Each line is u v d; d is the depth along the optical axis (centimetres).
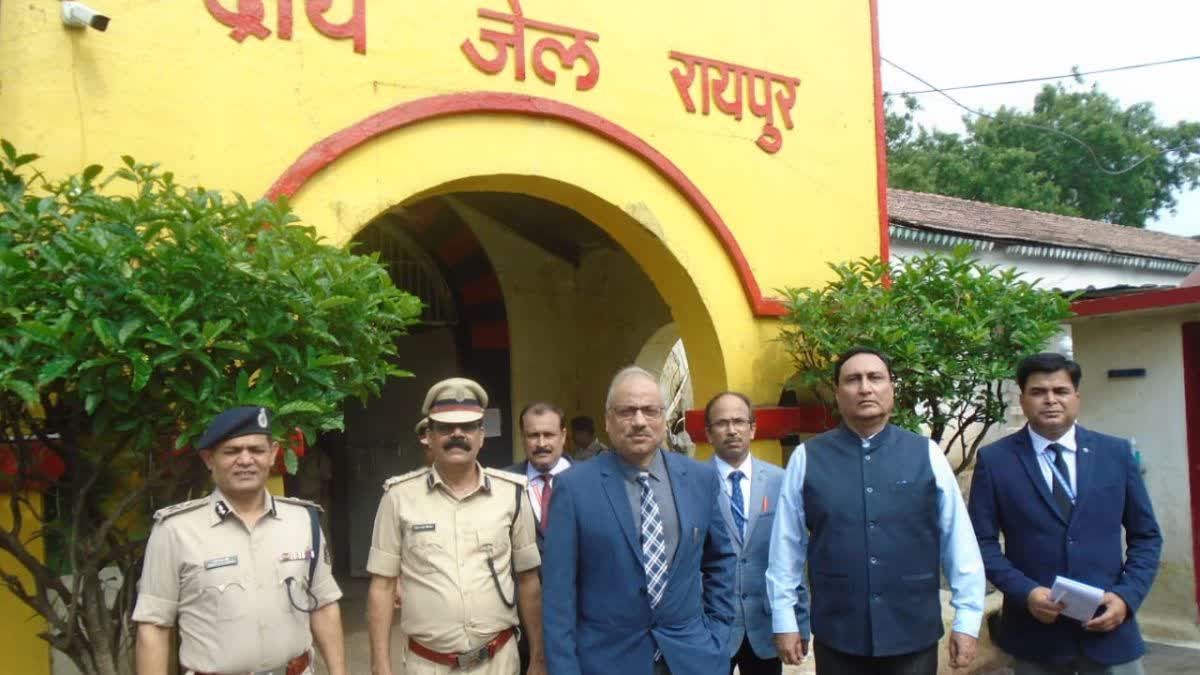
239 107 493
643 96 643
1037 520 398
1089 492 394
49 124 443
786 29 732
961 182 2127
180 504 331
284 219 391
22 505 424
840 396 394
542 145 593
